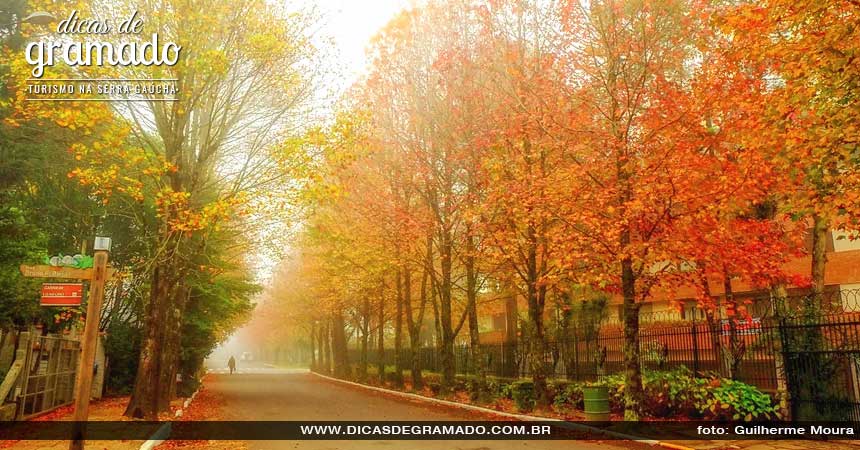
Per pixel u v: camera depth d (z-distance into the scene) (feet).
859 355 39.45
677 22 48.16
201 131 60.95
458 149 69.15
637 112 46.96
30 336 48.75
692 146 44.45
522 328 90.02
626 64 47.83
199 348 104.58
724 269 46.24
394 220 77.97
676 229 44.34
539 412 57.26
